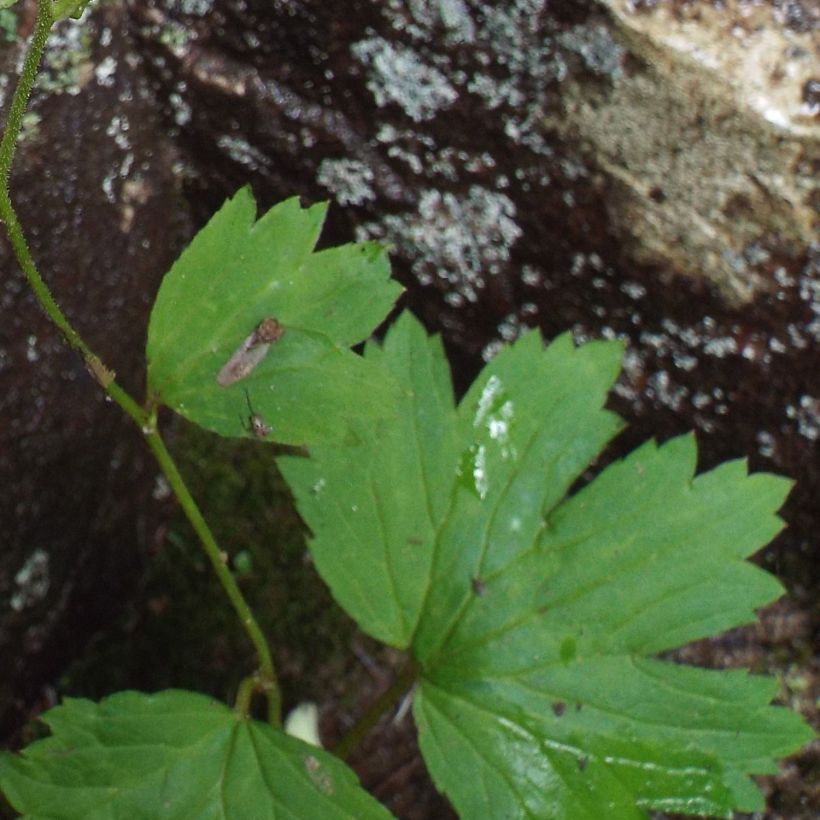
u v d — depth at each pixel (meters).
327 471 0.36
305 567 0.41
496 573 0.36
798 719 0.36
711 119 0.36
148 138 0.39
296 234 0.34
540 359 0.36
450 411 0.36
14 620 0.39
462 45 0.37
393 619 0.36
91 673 0.41
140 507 0.41
